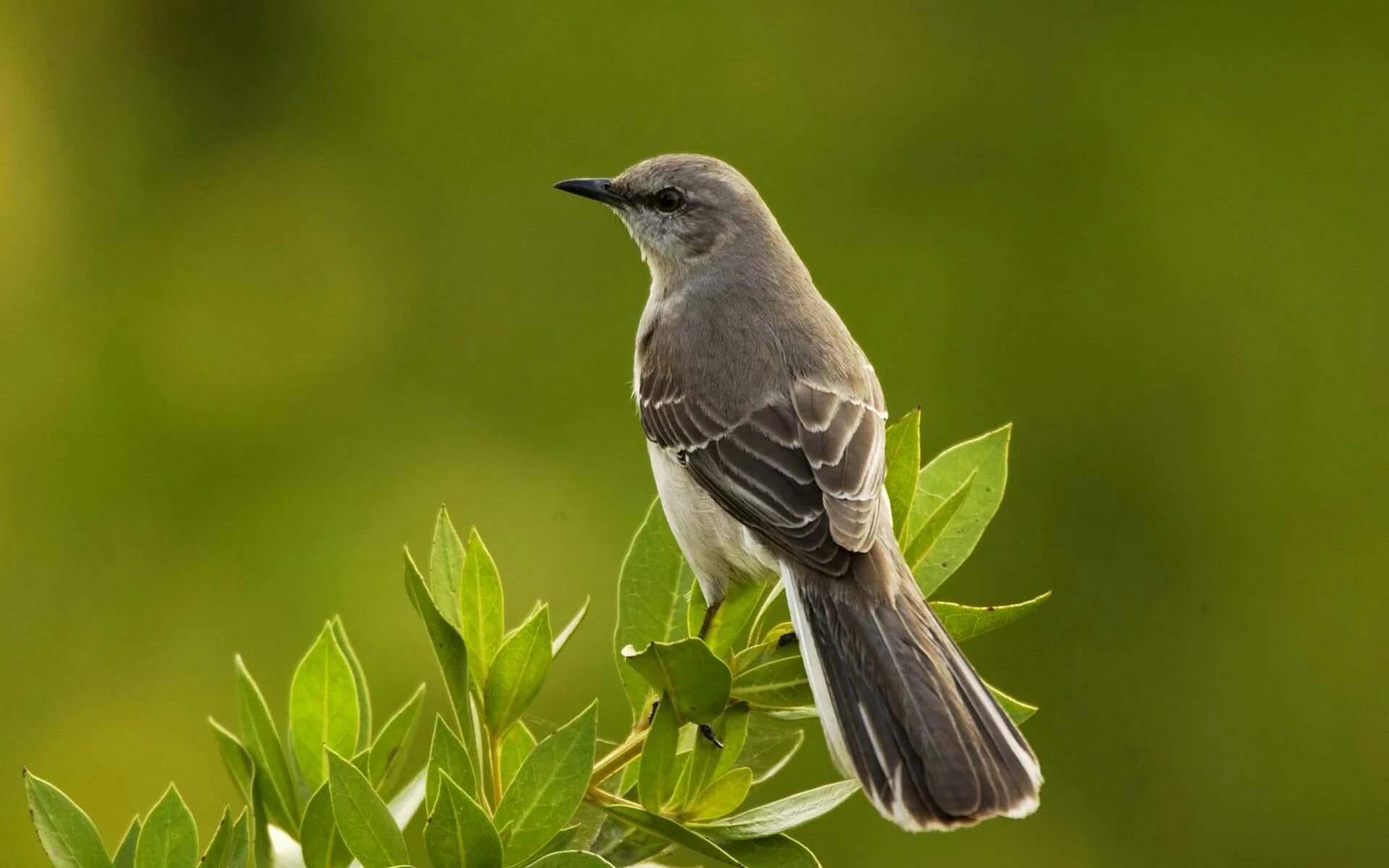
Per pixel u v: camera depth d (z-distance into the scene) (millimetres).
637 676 6414
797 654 6434
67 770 11883
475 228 13953
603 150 14141
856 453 7664
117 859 5594
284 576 12656
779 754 12266
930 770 5832
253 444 13125
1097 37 14164
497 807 5215
